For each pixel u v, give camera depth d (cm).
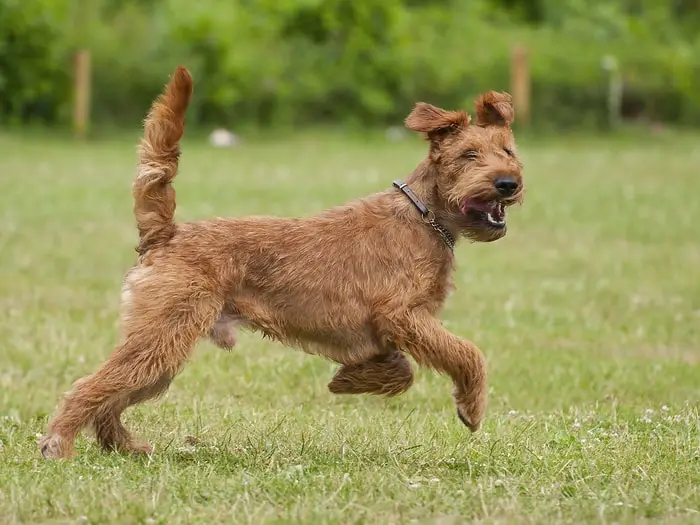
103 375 874
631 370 1307
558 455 917
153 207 891
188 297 872
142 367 867
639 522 730
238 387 1200
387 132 4297
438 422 1062
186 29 4094
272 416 1074
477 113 1000
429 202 946
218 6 4231
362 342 920
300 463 886
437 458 913
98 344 1349
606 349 1446
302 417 1072
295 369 1268
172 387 1190
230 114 4200
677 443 949
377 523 723
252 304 902
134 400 919
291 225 917
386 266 913
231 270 891
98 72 4031
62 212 2452
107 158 3416
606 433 1005
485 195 921
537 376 1282
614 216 2606
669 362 1357
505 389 1232
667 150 4062
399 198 940
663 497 786
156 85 4091
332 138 4162
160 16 4231
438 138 959
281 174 3142
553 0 5388
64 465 845
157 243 891
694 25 5541
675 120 4706
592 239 2327
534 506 766
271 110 4259
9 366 1255
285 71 4278
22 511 735
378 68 4353
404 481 827
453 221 947
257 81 4212
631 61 4659
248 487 796
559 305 1697
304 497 774
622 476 847
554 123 4469
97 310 1564
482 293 1762
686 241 2325
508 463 895
